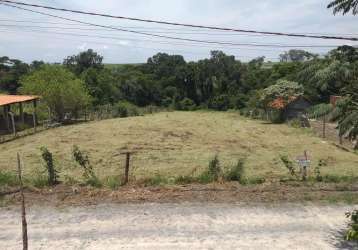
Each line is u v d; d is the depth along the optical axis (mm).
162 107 78500
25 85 45844
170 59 95500
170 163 21250
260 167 19875
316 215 10883
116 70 97062
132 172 18516
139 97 81500
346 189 12992
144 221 10391
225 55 88500
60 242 9234
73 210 11125
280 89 46938
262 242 9266
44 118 45469
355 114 7734
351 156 23719
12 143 29625
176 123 43781
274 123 45688
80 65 89562
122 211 11039
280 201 11883
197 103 86188
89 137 32062
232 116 57781
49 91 43688
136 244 9133
